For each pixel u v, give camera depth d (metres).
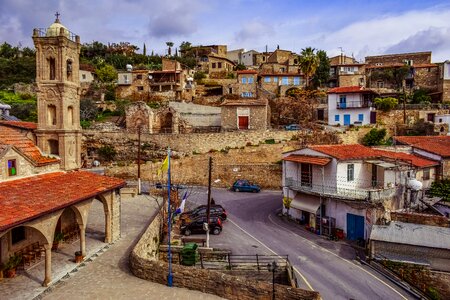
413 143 50.84
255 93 86.69
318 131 64.12
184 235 35.53
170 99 86.38
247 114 67.12
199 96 89.38
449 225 32.75
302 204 39.06
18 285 20.77
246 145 61.44
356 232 34.75
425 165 43.16
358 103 70.56
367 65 101.06
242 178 57.78
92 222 34.31
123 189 47.91
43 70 30.25
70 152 31.06
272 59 117.19
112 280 21.94
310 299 17.69
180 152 62.19
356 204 34.41
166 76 89.81
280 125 74.75
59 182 25.83
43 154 28.48
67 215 29.08
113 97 89.19
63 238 28.02
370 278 26.61
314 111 77.19
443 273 27.56
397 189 36.94
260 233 36.44
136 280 22.09
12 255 22.92
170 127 72.25
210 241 33.47
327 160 37.06
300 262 29.12
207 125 72.81
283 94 89.25
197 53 133.38
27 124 31.97
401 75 91.50
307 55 91.56
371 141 63.41
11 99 85.25
